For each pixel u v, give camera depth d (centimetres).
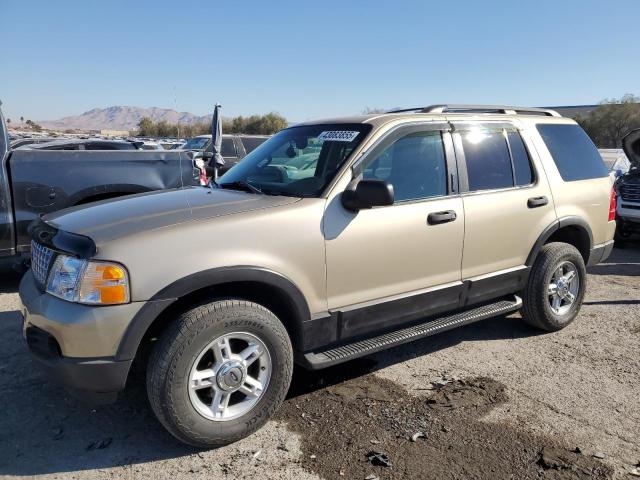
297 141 417
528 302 479
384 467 296
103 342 278
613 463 301
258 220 318
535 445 318
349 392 383
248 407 317
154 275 285
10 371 411
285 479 287
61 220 332
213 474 291
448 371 419
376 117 396
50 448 315
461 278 416
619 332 504
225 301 306
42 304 293
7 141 572
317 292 340
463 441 321
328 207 343
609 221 536
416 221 379
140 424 343
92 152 617
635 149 964
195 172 685
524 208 450
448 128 417
